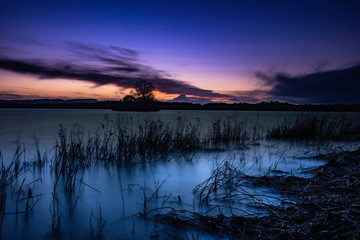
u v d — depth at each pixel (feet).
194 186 12.84
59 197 11.22
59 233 8.05
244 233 7.57
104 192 11.91
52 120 59.77
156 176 14.84
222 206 9.93
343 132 34.06
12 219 9.00
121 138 21.98
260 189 11.78
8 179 13.09
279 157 20.01
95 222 8.77
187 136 25.76
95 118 65.00
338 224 7.32
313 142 28.04
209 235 7.68
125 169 16.47
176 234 7.80
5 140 27.63
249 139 31.19
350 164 14.25
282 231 7.35
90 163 17.74
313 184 11.62
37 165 16.81
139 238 7.67
